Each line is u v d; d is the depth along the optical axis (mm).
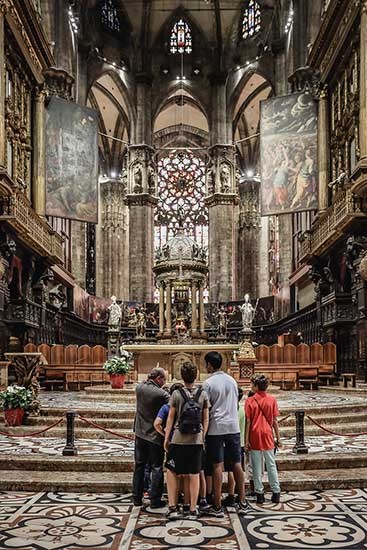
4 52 24828
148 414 8430
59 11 37375
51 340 32344
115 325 32594
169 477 7723
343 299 26031
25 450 11203
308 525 7359
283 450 11062
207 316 45719
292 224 41781
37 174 29938
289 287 39500
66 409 13867
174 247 23469
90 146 31516
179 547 6555
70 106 31172
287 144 30641
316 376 22906
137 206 47750
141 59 48969
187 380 7836
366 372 23328
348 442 12062
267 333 43250
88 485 9203
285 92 42938
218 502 7840
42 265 29531
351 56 26406
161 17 49750
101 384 23547
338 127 28344
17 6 25781
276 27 44031
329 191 29562
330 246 26594
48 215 29891
